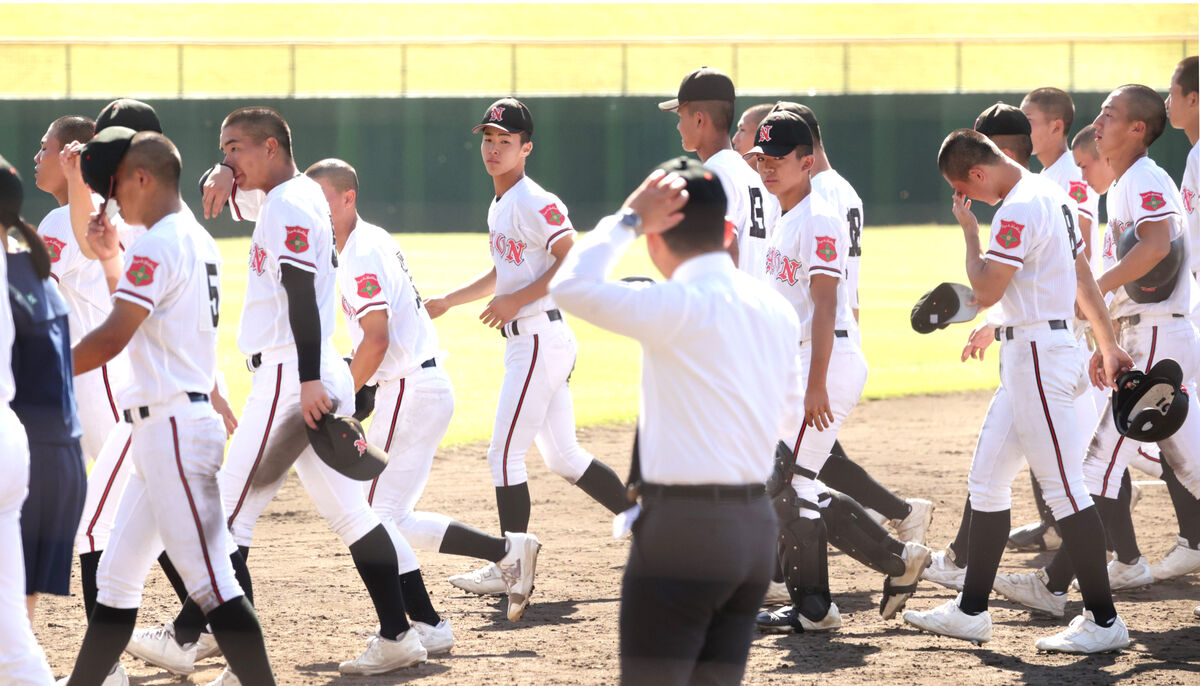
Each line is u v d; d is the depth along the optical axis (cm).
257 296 1504
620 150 10394
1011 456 1622
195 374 1299
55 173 1789
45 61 12244
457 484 2752
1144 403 1670
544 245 1883
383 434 1723
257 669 1311
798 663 1555
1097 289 1705
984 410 3719
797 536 1684
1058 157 2231
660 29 15100
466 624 1762
